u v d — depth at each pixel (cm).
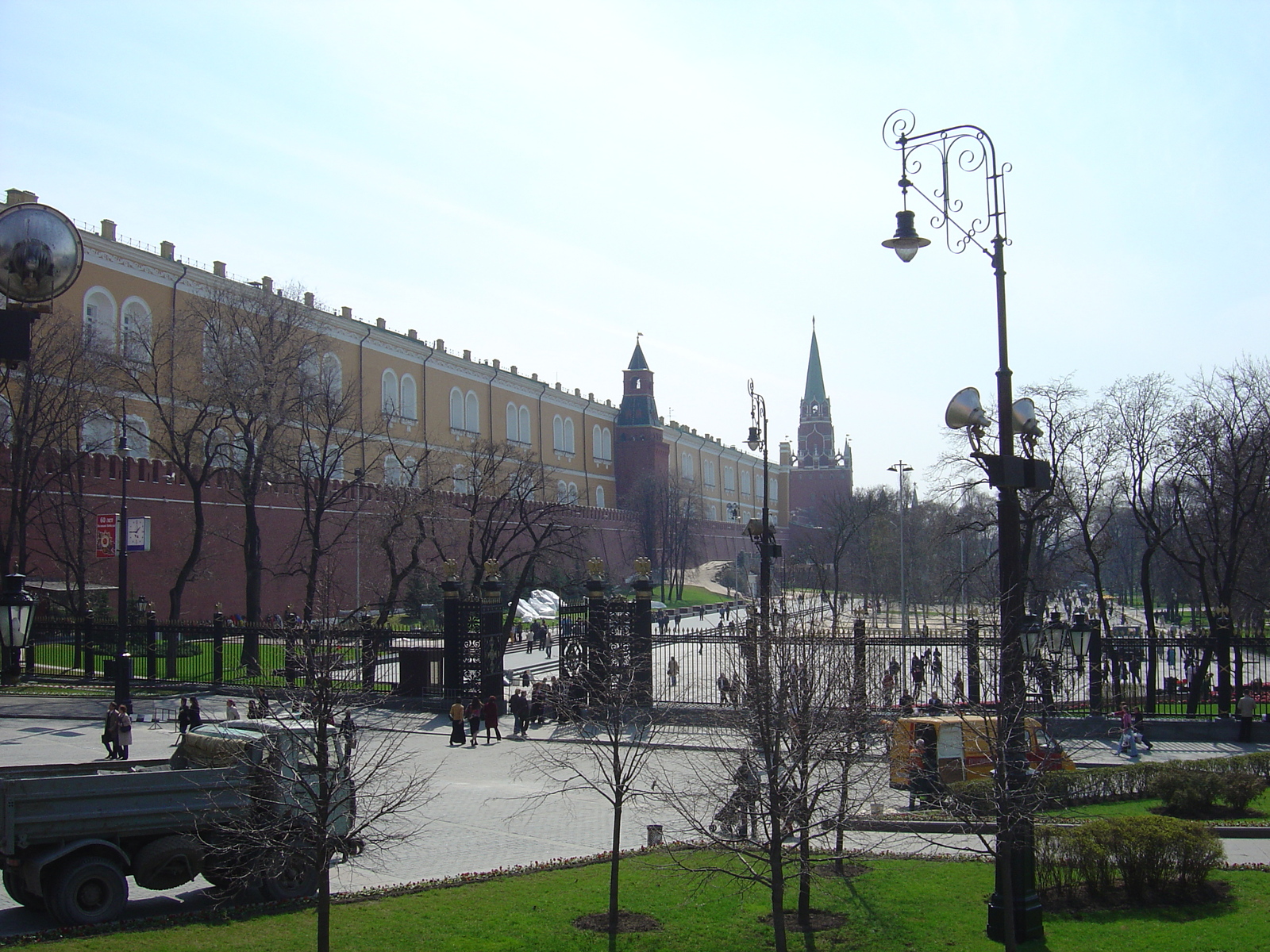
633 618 3164
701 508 11812
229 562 5288
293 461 4812
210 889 1392
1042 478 1177
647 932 1183
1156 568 7856
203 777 1280
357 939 1133
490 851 1656
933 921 1210
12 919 1232
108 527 3656
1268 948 1091
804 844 1184
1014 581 1138
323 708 1034
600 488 10725
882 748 1992
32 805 1175
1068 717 2898
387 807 1230
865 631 2530
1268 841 1684
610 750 2544
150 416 5234
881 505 9419
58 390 4309
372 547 5812
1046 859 1314
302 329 4903
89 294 4969
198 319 4791
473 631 3384
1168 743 2873
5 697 3362
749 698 1213
